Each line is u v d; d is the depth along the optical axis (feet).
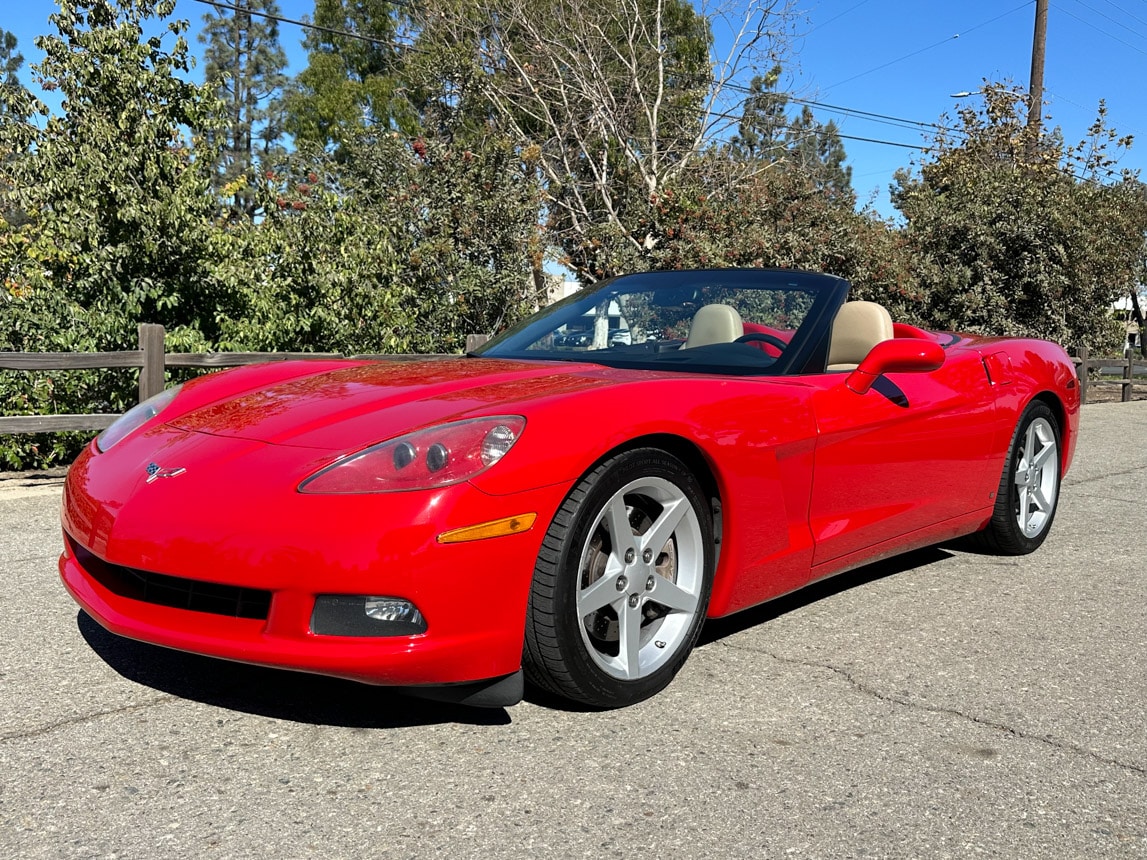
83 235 23.71
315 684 8.42
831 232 41.98
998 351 12.87
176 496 7.27
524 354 11.30
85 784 6.63
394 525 6.69
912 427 10.78
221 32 143.64
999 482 12.88
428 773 6.90
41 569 11.89
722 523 8.80
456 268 35.22
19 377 20.74
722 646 9.76
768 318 10.81
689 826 6.28
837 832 6.26
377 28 82.79
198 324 25.75
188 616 7.22
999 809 6.61
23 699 8.00
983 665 9.41
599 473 7.57
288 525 6.77
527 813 6.39
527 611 7.38
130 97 25.16
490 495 6.94
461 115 58.85
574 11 59.31
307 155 41.83
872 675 9.05
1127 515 17.13
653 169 56.59
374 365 10.34
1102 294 50.80
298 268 26.73
